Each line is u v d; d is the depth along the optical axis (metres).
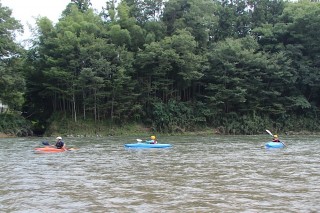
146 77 48.12
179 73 46.78
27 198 11.09
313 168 17.14
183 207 9.98
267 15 58.28
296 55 51.72
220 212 9.50
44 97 48.72
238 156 22.39
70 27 45.56
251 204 10.30
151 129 47.41
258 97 50.69
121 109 45.91
